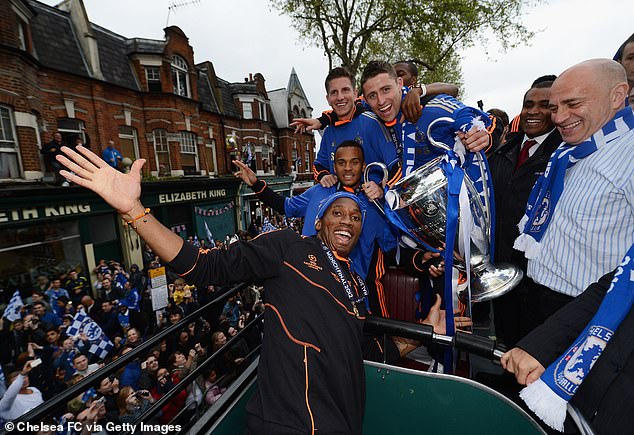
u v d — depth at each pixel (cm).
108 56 1052
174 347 466
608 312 90
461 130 155
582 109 122
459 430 126
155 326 580
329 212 148
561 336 98
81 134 928
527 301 166
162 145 1202
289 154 2169
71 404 321
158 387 383
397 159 205
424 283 214
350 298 134
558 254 139
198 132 1342
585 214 125
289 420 110
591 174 126
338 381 117
